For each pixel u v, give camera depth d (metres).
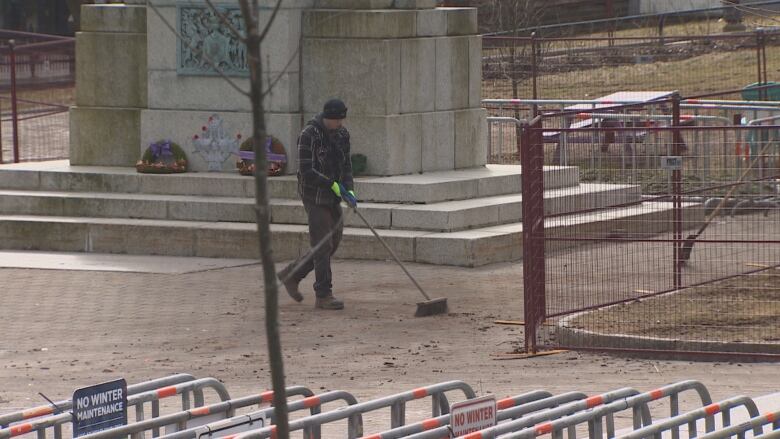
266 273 10.05
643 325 24.62
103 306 28.48
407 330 25.86
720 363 22.84
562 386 21.25
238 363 23.45
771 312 25.56
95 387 14.30
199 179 36.28
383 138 36.09
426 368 22.77
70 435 19.80
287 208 34.50
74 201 36.19
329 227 27.70
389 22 36.09
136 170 37.72
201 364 23.39
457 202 35.03
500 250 33.12
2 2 100.00
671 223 33.59
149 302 28.84
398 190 34.59
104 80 38.84
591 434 14.70
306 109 36.69
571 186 33.47
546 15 85.12
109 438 14.04
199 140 37.28
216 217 35.25
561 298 27.06
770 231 33.19
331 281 28.22
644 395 15.45
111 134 38.75
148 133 37.88
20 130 65.00
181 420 14.74
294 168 36.44
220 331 26.00
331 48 36.38
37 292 30.09
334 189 27.28
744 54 66.81
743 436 14.66
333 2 36.75
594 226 32.62
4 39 86.12
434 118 37.72
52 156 55.62
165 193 36.59
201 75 37.25
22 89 78.38
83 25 39.00
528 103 48.59
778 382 21.47
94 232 35.25
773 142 29.30
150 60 37.75
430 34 37.69
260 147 10.02
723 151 32.75
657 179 33.88
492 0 75.12
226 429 14.33
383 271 31.94
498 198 36.09
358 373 22.44
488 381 21.72
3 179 37.91
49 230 35.56
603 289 27.88
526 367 22.72
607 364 22.89
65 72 79.69
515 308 27.78
